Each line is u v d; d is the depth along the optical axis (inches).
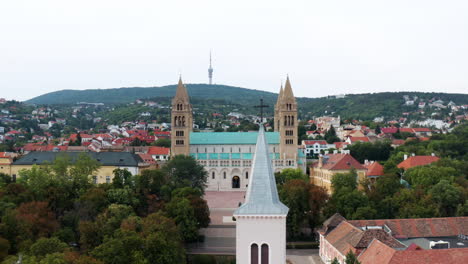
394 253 3833.7
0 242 4266.7
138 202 6437.0
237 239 2495.1
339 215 5851.4
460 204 6225.4
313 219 6678.2
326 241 5536.4
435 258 3754.9
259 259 2493.8
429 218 5477.4
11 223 4719.5
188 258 5713.6
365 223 5472.4
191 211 6092.5
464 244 4916.3
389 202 6422.2
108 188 6747.1
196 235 6087.6
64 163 7549.2
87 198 6038.4
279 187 7524.6
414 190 6756.9
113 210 5418.3
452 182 7239.2
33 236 4837.6
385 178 7106.3
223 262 5689.0
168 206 6161.4
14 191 6097.4
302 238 6712.6
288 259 5782.5
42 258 3905.0
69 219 5693.9
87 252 4680.1
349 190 6830.7
